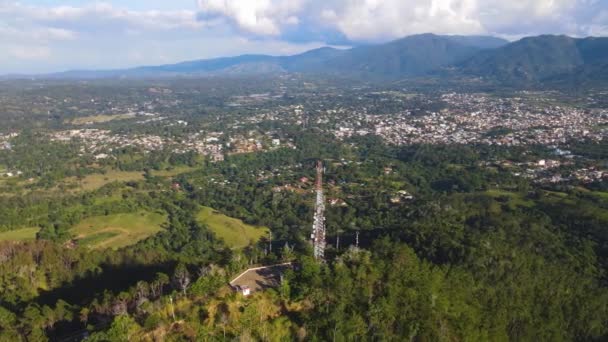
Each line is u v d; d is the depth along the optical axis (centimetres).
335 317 7650
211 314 7625
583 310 10619
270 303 8000
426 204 17362
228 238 16388
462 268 10438
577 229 14438
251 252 11669
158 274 9606
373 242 11356
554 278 11288
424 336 7862
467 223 15112
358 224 16362
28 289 11006
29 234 16688
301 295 8112
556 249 13050
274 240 15938
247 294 8288
